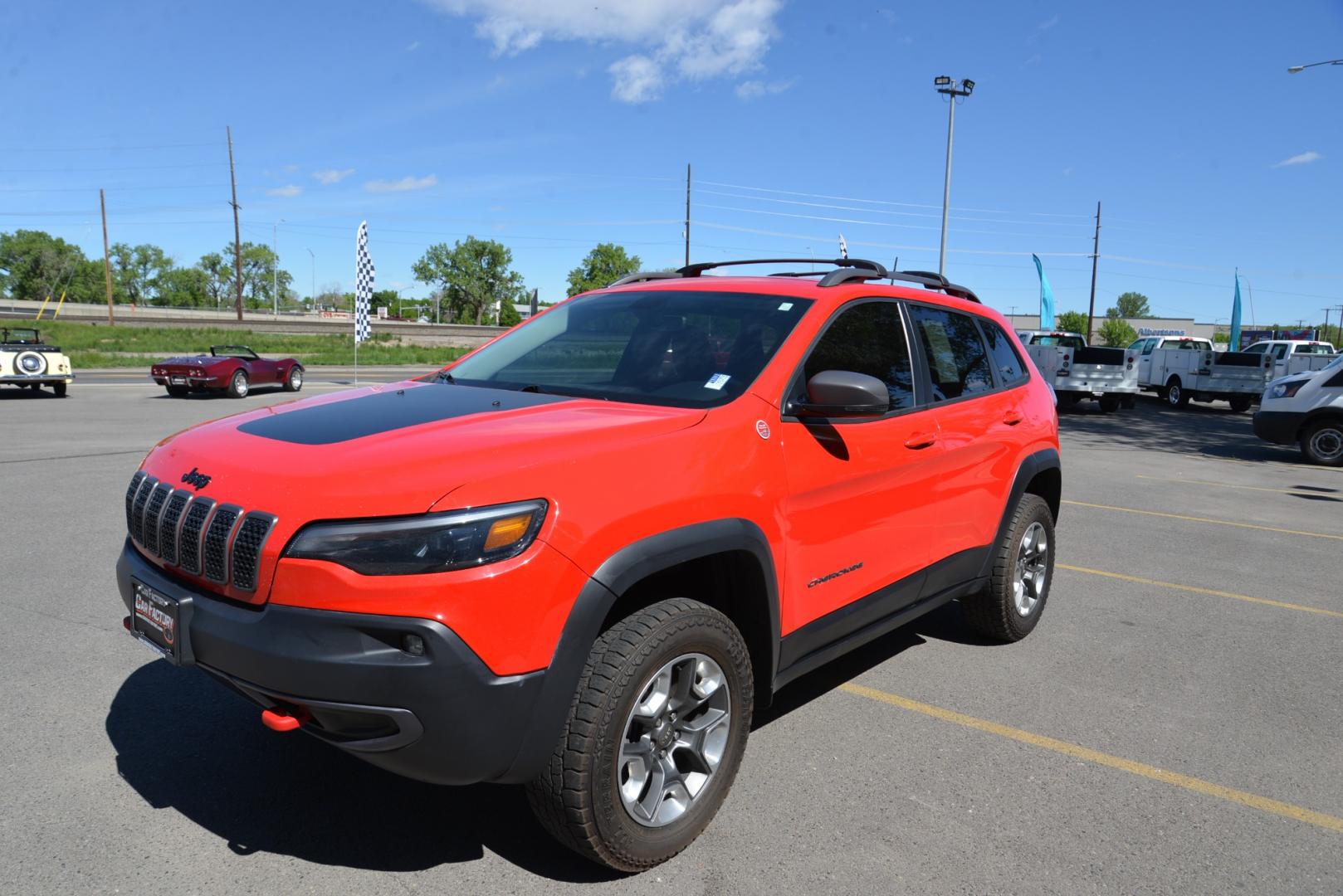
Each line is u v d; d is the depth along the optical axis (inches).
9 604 189.9
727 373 123.3
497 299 4653.1
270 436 106.2
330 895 97.9
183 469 104.4
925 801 123.4
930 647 189.3
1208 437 695.1
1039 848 112.9
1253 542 305.3
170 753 128.7
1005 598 179.8
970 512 165.5
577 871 104.3
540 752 91.9
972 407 164.6
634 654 96.5
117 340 1959.9
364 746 88.0
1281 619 215.9
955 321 171.3
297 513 88.6
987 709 156.3
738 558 112.7
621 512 95.8
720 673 108.6
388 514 86.4
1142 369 1121.4
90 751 128.5
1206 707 160.6
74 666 158.7
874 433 134.7
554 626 90.1
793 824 116.3
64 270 4475.9
